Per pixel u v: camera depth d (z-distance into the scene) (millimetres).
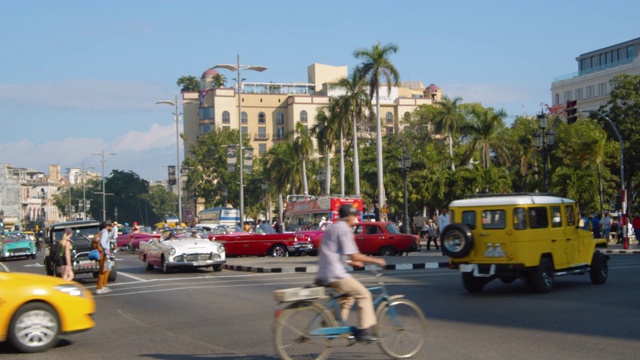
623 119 62469
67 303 11125
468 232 17016
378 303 9609
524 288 18422
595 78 106000
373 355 9898
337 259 9375
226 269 28922
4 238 47906
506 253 16656
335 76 134250
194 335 12172
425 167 81062
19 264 40125
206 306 16125
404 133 104750
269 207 109125
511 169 76812
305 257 35000
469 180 60281
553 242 17328
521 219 16703
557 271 17703
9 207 136500
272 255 35094
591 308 14305
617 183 63250
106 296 19266
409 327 9781
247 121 126062
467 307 14836
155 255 27766
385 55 60062
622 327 11922
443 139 101562
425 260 29828
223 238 34781
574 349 10109
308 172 95438
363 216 49281
